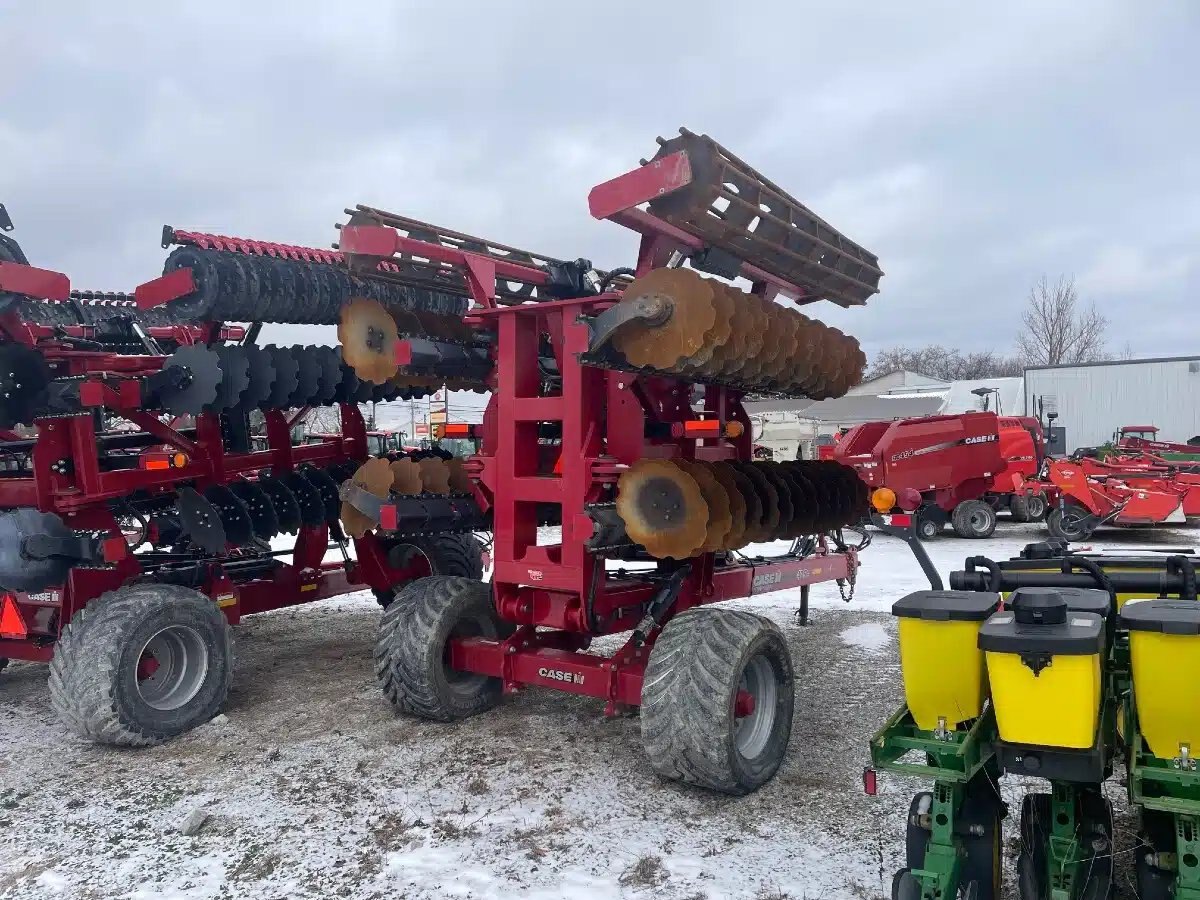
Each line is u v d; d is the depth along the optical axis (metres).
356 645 7.22
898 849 3.45
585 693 4.38
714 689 3.78
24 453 5.77
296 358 5.88
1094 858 2.62
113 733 4.57
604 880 3.25
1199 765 2.27
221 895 3.20
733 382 4.71
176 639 5.01
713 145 3.84
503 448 4.50
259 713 5.30
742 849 3.47
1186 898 2.24
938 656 2.50
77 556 4.91
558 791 4.06
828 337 5.30
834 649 6.74
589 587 4.27
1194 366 26.69
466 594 4.98
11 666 6.69
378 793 4.07
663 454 4.66
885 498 4.61
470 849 3.51
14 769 4.47
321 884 3.26
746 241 4.55
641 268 4.39
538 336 4.61
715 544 4.01
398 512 4.77
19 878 3.35
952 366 75.12
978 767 2.51
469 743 4.70
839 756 4.48
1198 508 13.44
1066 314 43.34
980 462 13.72
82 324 6.32
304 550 6.59
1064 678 2.25
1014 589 3.05
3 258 5.13
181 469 5.53
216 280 4.95
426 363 4.86
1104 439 27.78
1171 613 2.35
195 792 4.13
